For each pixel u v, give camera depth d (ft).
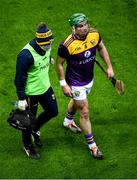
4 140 82.12
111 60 100.37
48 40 70.85
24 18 109.29
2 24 107.55
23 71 71.41
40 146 80.69
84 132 78.02
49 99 76.38
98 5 113.60
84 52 74.23
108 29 107.76
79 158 78.54
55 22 108.88
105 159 78.33
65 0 114.42
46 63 73.82
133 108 89.45
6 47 102.22
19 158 78.43
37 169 76.59
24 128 74.23
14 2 113.39
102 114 88.12
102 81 95.25
